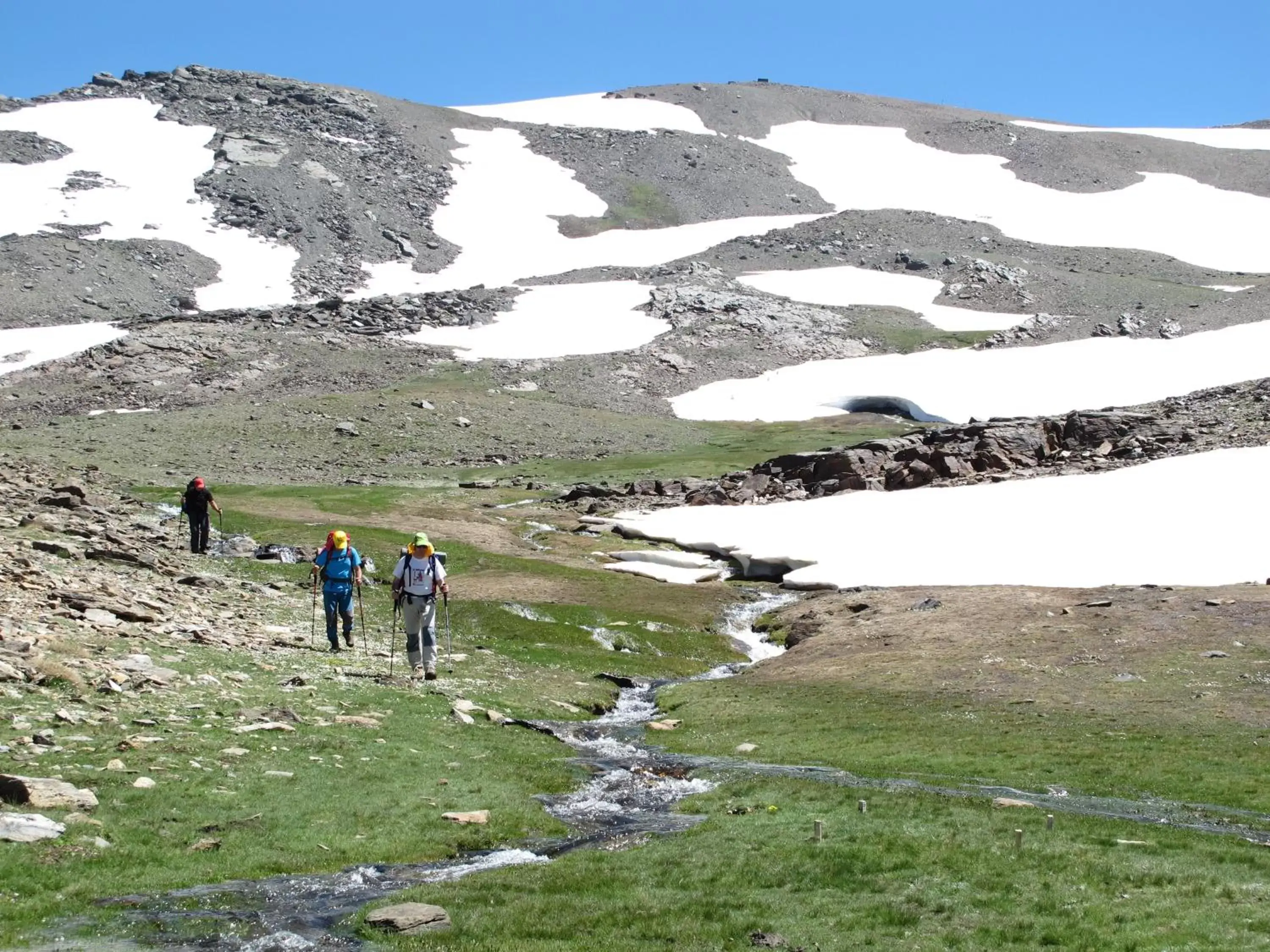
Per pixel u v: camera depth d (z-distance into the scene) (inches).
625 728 1325.0
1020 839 789.2
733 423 6407.5
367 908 633.6
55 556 1653.5
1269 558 2209.6
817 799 932.6
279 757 898.7
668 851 775.1
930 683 1531.7
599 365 7130.9
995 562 2484.0
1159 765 1051.9
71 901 600.4
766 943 605.6
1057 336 7711.6
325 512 3358.8
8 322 7199.8
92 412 5757.9
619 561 2994.6
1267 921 626.5
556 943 600.4
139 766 810.8
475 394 6274.6
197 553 2155.5
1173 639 1635.1
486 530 3316.9
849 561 2687.0
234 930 590.2
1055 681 1480.1
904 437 4062.5
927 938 616.7
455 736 1081.4
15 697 924.0
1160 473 2992.1
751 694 1555.1
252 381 6363.2
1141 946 597.6
